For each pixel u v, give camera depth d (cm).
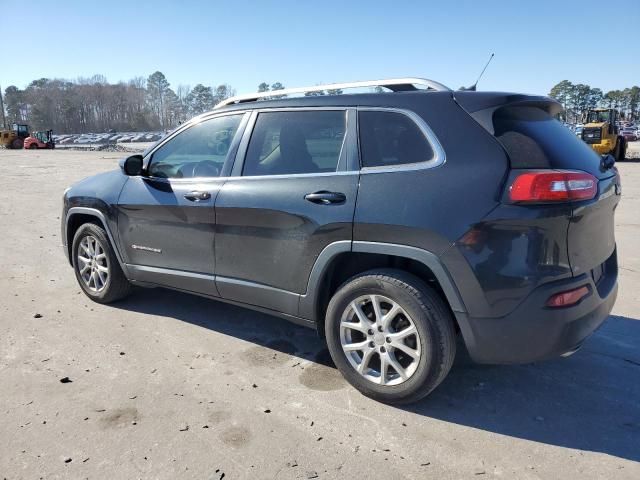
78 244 499
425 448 281
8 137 5347
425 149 304
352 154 327
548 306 277
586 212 283
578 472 262
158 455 272
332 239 323
